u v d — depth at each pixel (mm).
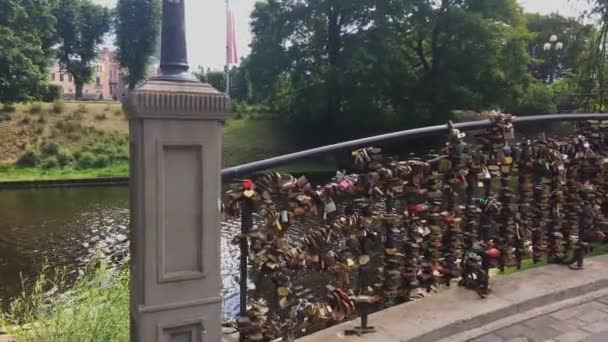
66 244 10148
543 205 2553
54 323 2105
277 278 1618
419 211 2102
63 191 18781
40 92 25266
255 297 1695
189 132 1190
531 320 2078
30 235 11023
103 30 38500
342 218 1794
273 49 24750
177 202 1200
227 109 1223
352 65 21469
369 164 1894
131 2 37062
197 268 1236
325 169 15172
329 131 25656
